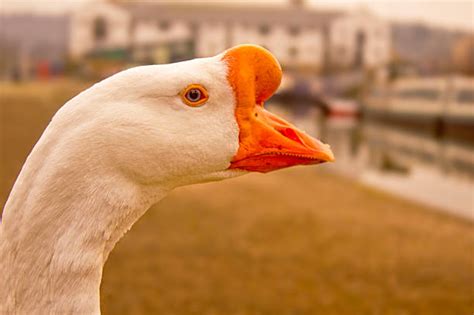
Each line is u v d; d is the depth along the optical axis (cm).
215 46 1293
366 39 1331
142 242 210
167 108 78
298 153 82
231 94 81
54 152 75
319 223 244
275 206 269
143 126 77
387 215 259
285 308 162
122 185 77
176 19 1278
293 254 205
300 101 1030
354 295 173
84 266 75
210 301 165
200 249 206
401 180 349
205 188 302
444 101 813
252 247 211
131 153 76
